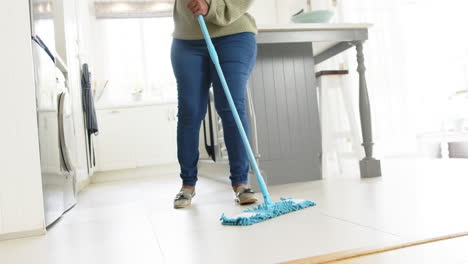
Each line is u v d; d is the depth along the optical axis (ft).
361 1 12.96
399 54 12.57
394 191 5.49
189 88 5.67
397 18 12.62
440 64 13.35
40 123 4.71
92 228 4.68
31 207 4.52
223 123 5.62
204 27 5.11
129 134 14.20
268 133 8.21
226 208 5.33
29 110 4.58
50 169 5.08
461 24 12.89
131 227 4.51
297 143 8.35
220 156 9.71
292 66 8.46
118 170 14.52
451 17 13.12
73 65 9.66
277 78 8.34
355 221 3.75
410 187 5.76
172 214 5.18
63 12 8.81
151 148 14.33
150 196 7.68
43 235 4.48
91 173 11.93
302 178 8.27
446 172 7.34
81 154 10.05
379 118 12.62
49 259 3.36
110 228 4.57
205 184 9.36
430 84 13.46
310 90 8.54
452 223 3.33
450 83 13.20
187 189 5.88
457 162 9.37
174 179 11.97
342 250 2.80
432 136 12.65
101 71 16.37
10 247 4.00
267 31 7.27
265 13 17.72
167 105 14.47
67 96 6.87
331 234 3.32
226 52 5.51
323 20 8.13
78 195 9.06
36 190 4.55
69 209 6.49
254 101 8.19
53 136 5.40
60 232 4.57
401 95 12.49
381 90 12.63
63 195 6.00
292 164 8.24
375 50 12.74
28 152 4.56
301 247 3.00
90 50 15.74
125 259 3.15
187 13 5.44
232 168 5.70
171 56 5.82
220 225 4.16
